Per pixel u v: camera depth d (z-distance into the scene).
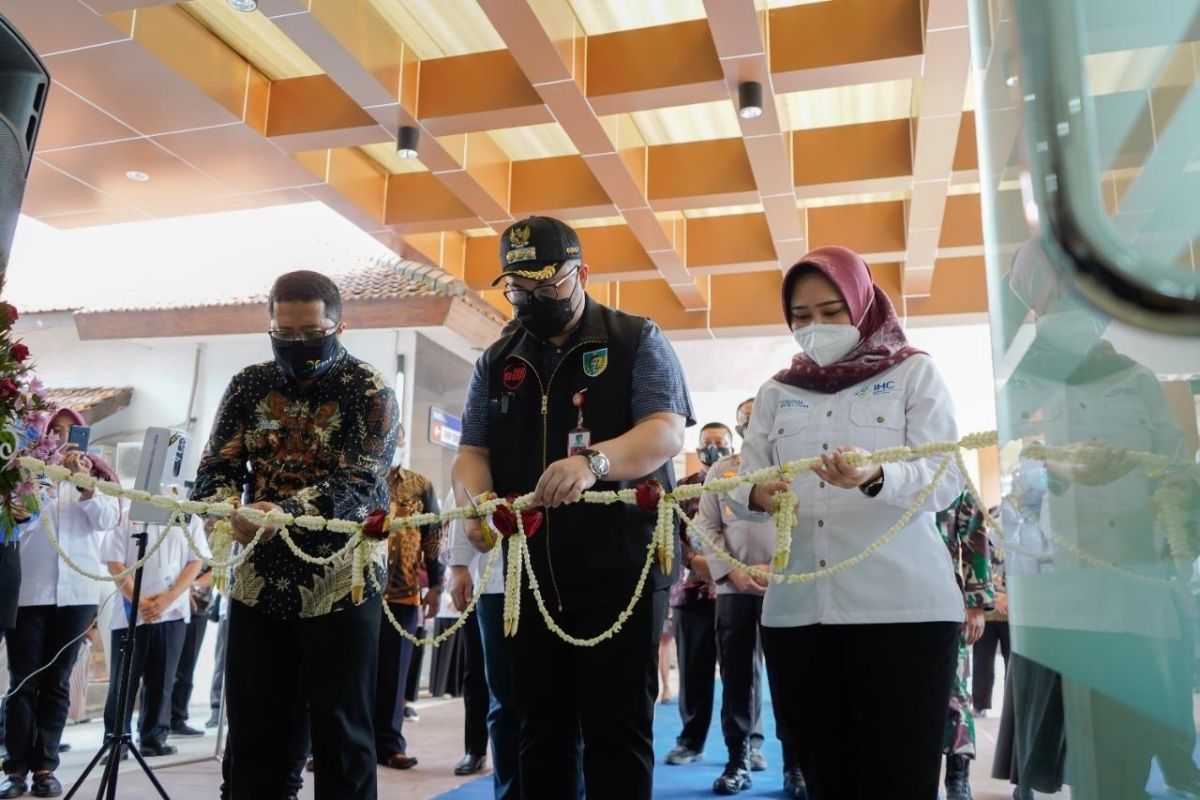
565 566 2.09
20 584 3.90
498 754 2.88
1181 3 1.04
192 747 5.38
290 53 6.13
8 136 2.42
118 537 4.84
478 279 9.38
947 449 1.78
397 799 3.92
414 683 6.64
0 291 2.41
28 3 4.83
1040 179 1.06
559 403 2.23
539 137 7.38
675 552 2.13
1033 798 1.30
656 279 10.28
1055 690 1.23
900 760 1.94
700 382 12.10
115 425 9.69
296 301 2.45
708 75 5.73
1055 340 1.17
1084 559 1.16
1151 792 1.08
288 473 2.53
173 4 5.48
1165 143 1.04
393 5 5.73
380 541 2.34
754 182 7.19
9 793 4.00
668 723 6.39
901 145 6.97
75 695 6.38
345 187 7.32
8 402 2.33
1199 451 1.03
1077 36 1.05
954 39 5.15
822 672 2.09
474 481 2.29
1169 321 1.00
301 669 2.52
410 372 9.27
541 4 5.22
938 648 1.98
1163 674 1.07
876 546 1.90
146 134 6.27
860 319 2.21
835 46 5.55
